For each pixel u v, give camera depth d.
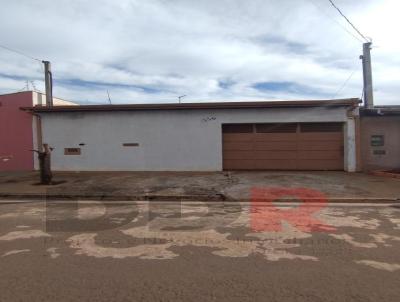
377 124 17.67
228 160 18.03
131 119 18.09
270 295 4.29
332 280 4.72
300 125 17.69
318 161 17.72
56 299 4.21
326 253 5.79
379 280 4.72
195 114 17.80
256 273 4.96
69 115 18.45
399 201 10.77
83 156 18.38
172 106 17.64
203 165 17.83
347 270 5.07
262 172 17.05
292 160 17.78
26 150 19.00
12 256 5.71
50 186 13.48
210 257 5.62
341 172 17.00
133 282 4.68
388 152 17.72
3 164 19.23
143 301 4.16
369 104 20.06
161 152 17.98
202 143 17.80
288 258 5.57
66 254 5.80
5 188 13.16
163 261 5.45
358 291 4.39
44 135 18.69
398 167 17.69
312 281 4.69
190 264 5.32
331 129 17.61
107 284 4.62
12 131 19.16
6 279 4.80
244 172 17.09
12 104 19.14
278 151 17.80
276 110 17.50
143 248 6.09
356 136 17.17
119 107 17.92
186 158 17.89
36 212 9.25
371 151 17.72
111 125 18.20
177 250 5.98
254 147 17.89
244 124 17.86
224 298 4.22
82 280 4.75
